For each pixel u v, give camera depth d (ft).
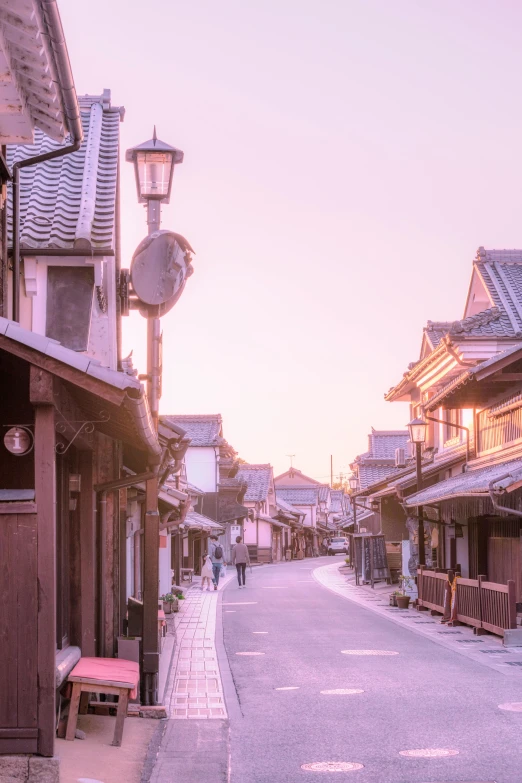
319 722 34.14
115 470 40.45
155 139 37.29
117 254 42.98
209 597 103.81
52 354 22.89
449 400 74.69
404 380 108.06
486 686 41.06
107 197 38.37
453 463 87.92
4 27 23.65
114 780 25.27
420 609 80.59
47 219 36.65
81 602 33.58
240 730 33.09
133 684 29.27
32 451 26.68
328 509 393.09
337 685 42.19
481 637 59.88
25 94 27.76
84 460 33.81
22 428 24.45
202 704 38.22
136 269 35.65
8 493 23.94
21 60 25.38
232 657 52.75
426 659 50.14
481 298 92.94
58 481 30.35
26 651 23.49
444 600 70.69
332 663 49.26
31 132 29.73
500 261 92.73
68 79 26.61
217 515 187.21
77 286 36.65
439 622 70.49
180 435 44.27
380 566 117.80
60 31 23.80
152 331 36.88
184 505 72.95
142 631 36.99
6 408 26.22
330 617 76.28
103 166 41.22
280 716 35.45
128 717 34.86
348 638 60.75
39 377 23.21
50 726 23.32
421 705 36.88
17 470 26.66
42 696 23.40
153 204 37.37
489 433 75.61
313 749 29.96
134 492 52.01
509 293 86.94
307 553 328.70
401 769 27.09
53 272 36.60
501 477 52.65
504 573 67.77
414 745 30.12
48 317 36.45
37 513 23.76
